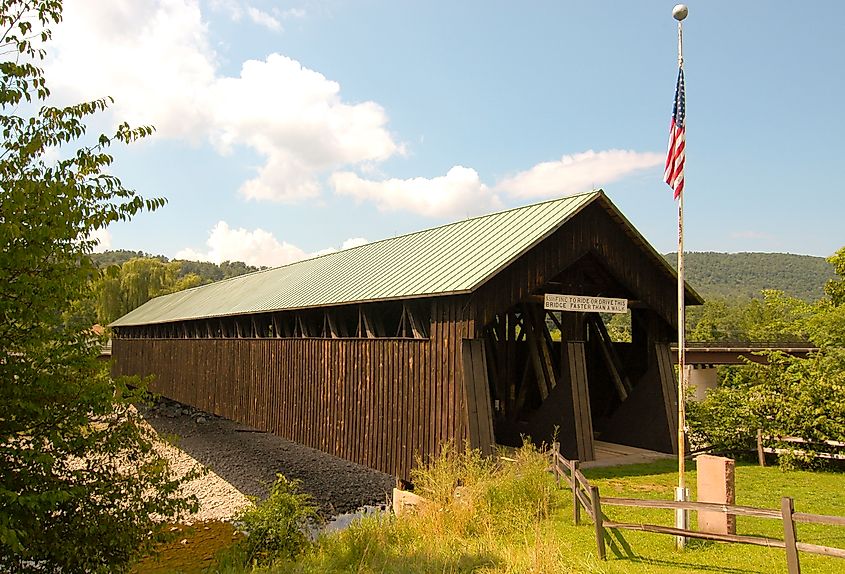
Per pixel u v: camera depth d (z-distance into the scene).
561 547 7.09
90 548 6.06
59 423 5.89
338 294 14.30
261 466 21.14
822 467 11.75
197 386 24.23
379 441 12.64
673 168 7.43
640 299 13.14
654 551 6.86
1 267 5.34
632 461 12.23
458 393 10.66
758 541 5.64
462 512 8.43
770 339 27.03
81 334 5.95
